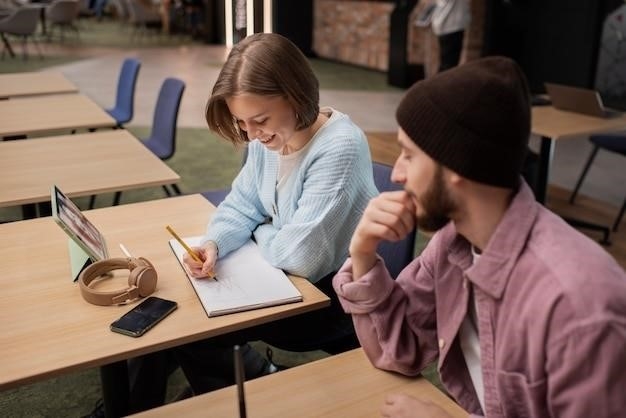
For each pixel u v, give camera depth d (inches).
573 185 181.6
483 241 37.0
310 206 62.5
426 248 47.5
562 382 32.3
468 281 39.3
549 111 142.6
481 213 35.8
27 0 519.2
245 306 55.1
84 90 289.7
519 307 34.6
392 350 47.1
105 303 55.7
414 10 320.8
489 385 38.0
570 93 138.8
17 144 109.6
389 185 74.7
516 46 300.4
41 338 50.6
